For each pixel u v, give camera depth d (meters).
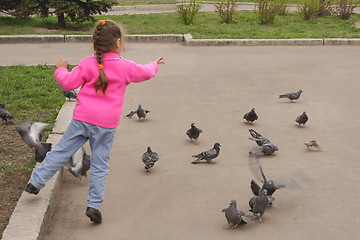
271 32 17.14
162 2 30.09
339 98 9.52
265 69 12.19
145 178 5.91
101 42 4.55
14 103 8.53
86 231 4.75
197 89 10.22
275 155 6.61
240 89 10.22
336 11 22.31
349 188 5.60
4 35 16.02
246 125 7.86
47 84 9.96
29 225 4.46
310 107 8.90
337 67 12.44
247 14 22.47
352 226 4.76
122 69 4.64
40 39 15.99
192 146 6.95
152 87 10.39
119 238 4.62
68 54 14.04
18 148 6.50
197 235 4.65
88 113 4.62
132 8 28.45
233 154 6.64
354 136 7.36
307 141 7.15
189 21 19.23
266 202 4.73
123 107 8.91
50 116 7.92
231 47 15.34
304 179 5.02
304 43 15.74
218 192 5.53
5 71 11.20
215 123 7.98
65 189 5.61
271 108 8.83
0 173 5.69
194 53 14.32
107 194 5.50
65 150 4.75
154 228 4.80
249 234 4.64
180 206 5.23
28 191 4.75
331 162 6.36
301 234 4.62
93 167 4.76
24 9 18.28
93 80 4.58
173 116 8.38
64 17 19.97
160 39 16.30
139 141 7.16
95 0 18.62
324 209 5.11
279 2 22.16
